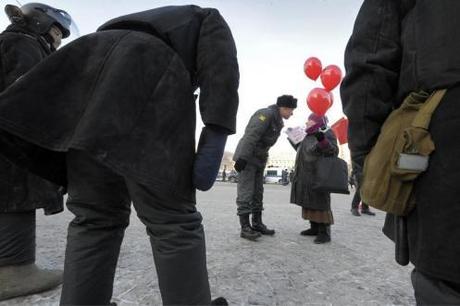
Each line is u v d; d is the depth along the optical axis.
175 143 1.33
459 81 0.98
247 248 3.48
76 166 1.38
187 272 1.32
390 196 1.11
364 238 4.27
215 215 5.82
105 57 1.31
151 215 1.33
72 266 1.36
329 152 3.83
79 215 1.40
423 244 1.01
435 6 1.08
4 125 1.23
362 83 1.27
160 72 1.33
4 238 2.08
